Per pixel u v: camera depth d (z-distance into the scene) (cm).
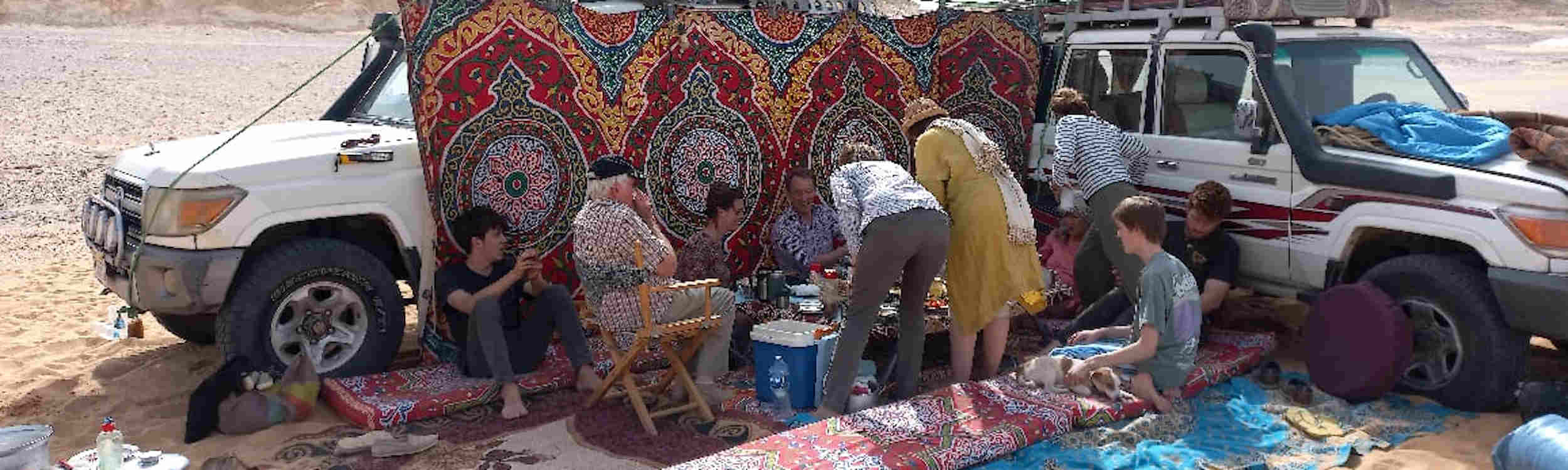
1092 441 532
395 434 548
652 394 594
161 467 456
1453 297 570
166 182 566
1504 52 4384
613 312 555
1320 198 622
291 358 600
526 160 646
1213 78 691
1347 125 646
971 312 588
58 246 1055
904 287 572
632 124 686
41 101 2034
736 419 571
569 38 653
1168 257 561
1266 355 667
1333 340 601
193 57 2897
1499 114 664
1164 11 727
